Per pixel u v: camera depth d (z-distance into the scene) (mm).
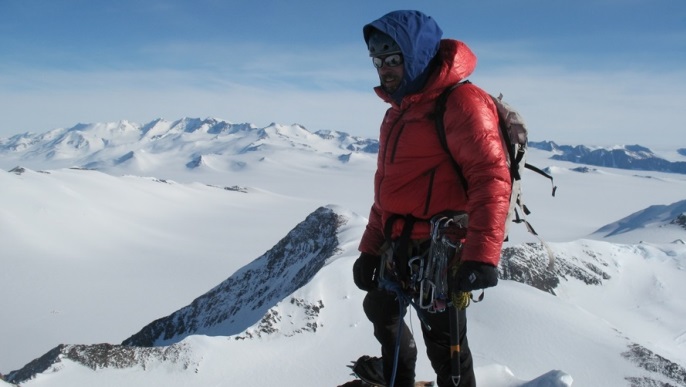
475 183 3746
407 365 4727
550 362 25859
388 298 4672
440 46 4055
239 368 24953
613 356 26297
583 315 30688
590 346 27297
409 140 4016
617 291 54219
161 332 60438
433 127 3912
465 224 4074
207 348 25656
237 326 53469
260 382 23828
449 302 3971
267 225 193500
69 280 104688
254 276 66812
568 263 56219
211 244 153500
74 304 90125
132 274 112562
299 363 25453
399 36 3723
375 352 26203
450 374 4395
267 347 26922
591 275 55969
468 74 4000
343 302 30391
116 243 141875
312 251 64750
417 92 3975
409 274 4238
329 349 26766
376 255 4723
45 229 136750
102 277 108562
